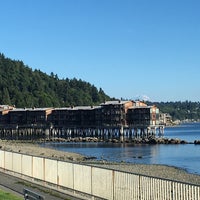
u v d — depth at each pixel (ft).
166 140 551.59
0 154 119.65
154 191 62.18
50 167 89.35
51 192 83.97
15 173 108.06
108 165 236.63
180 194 58.39
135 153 395.34
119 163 264.31
